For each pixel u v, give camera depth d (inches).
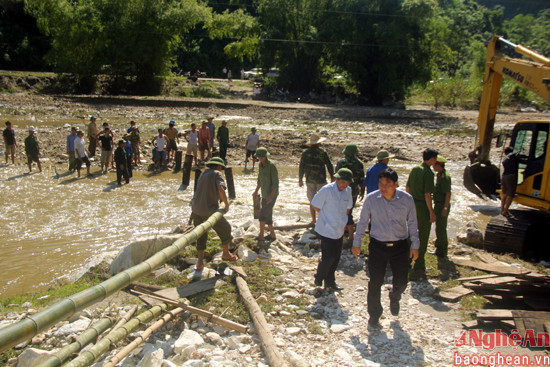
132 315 203.8
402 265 201.3
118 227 398.0
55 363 153.9
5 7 2098.9
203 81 2011.6
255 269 263.3
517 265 298.4
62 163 644.7
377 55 1761.8
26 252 338.0
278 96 1843.0
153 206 463.5
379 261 200.1
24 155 674.2
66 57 1557.6
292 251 306.5
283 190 551.5
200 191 258.2
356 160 322.3
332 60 1823.3
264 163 307.7
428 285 254.2
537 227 324.2
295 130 1064.8
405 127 1223.5
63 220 412.5
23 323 132.3
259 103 1572.3
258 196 338.6
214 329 197.5
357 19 1726.1
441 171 295.9
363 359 179.6
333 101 1854.1
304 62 1881.2
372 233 201.9
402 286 204.2
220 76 2871.6
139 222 412.5
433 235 375.9
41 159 653.3
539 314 204.7
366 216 201.5
